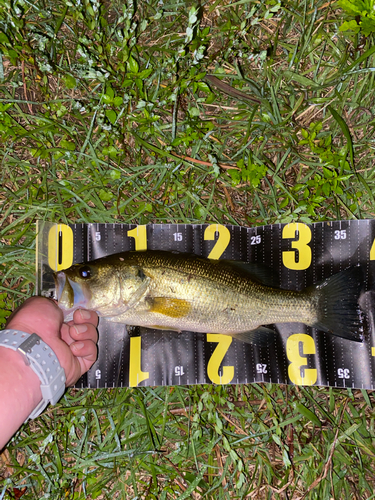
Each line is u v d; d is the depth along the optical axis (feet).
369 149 2.10
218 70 2.07
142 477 2.00
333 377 1.94
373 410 1.99
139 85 1.98
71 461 2.00
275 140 2.10
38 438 1.94
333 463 1.97
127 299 1.86
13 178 2.06
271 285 1.97
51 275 1.97
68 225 2.00
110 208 2.08
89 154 2.07
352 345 1.94
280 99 2.12
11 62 2.02
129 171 2.06
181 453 1.98
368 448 1.95
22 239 2.07
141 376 1.96
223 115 2.11
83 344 1.79
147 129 2.04
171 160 2.06
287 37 2.12
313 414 1.92
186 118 2.10
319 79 2.12
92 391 2.00
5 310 1.97
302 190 2.09
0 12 2.02
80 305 1.84
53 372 1.57
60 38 2.09
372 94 2.09
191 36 1.92
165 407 1.95
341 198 2.07
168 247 2.00
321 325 1.92
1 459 1.98
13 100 2.01
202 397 1.93
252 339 1.95
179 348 1.98
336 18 2.10
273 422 1.92
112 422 1.96
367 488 1.93
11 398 1.47
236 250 2.01
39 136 2.07
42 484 1.96
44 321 1.67
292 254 1.99
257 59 2.11
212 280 1.87
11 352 1.53
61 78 2.08
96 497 1.93
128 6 2.00
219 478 1.95
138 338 1.98
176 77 2.07
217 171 1.98
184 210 2.09
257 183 2.00
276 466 1.98
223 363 1.98
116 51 2.08
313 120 2.12
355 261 1.96
